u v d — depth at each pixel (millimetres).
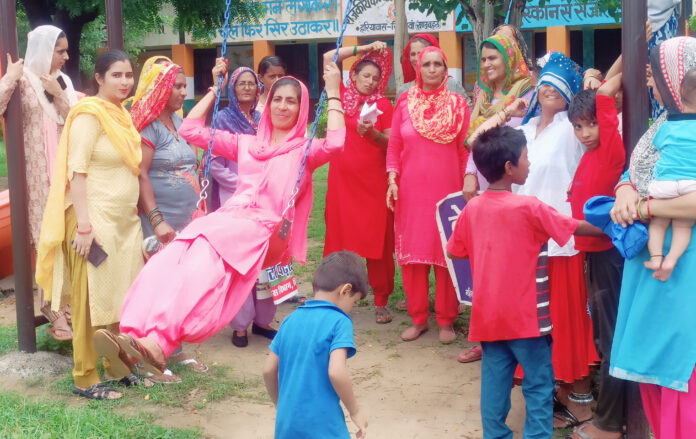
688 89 3236
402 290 7359
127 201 4832
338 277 3266
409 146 5805
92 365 4871
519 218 3770
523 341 3824
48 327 5734
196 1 16922
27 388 5008
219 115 6105
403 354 5699
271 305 6043
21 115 5363
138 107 5129
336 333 3154
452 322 5941
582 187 4168
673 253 3285
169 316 3705
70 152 4641
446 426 4492
